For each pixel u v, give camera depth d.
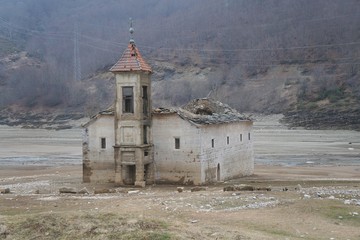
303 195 43.00
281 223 32.78
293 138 135.88
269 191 46.81
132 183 57.28
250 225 32.00
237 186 49.78
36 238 28.30
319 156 97.88
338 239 28.89
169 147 57.44
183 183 56.81
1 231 29.16
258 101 189.00
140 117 56.59
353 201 39.69
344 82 189.25
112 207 38.59
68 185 58.66
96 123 59.72
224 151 62.00
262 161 90.38
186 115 57.59
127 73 56.88
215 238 27.30
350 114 161.50
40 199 45.91
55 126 191.88
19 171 80.25
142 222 29.11
